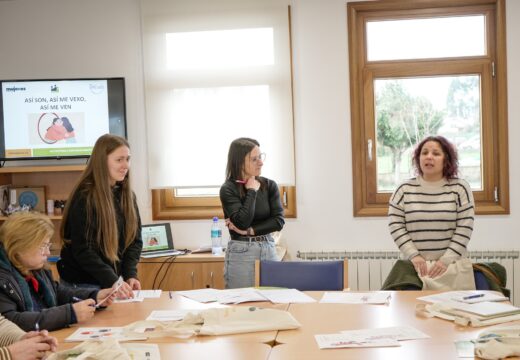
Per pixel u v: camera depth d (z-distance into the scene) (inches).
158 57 176.4
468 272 124.7
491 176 170.7
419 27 172.4
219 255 161.9
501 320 89.2
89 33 180.4
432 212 130.4
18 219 92.3
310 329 88.4
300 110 173.9
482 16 170.4
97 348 76.2
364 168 174.7
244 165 134.2
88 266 112.6
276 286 121.8
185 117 176.1
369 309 98.7
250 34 173.3
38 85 175.0
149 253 166.1
